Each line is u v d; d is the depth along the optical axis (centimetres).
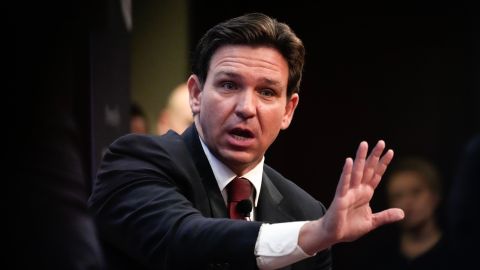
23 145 177
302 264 432
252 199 428
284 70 410
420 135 1251
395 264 1077
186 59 1064
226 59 401
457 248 891
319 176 1265
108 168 394
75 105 348
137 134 414
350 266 1104
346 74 1271
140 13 1048
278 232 318
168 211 353
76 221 181
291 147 1268
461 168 873
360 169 312
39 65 177
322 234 306
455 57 1253
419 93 1258
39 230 176
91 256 183
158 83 1042
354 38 1271
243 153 403
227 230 323
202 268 322
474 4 1243
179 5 1079
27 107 177
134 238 356
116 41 471
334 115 1269
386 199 1121
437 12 1255
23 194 176
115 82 472
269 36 402
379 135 1261
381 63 1268
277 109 406
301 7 1272
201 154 418
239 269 318
